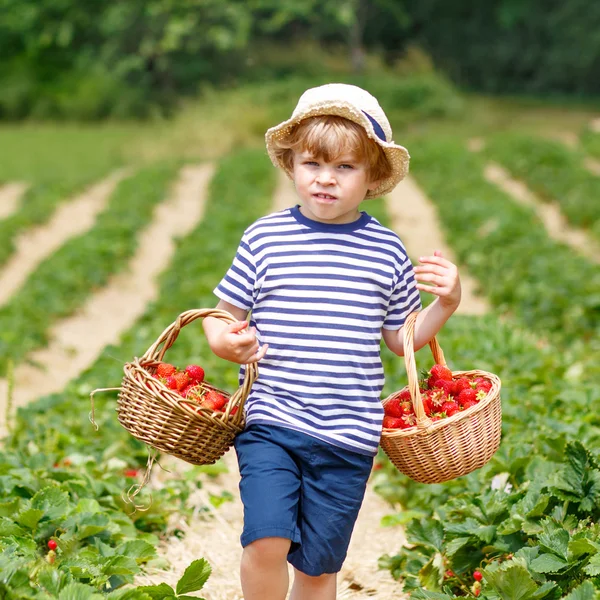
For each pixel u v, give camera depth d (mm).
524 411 5598
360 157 3352
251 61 38656
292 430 3285
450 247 14383
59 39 41500
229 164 23531
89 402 6824
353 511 3395
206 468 5555
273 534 3113
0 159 27344
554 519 3766
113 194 19812
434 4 50594
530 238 13297
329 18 42094
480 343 7969
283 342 3352
